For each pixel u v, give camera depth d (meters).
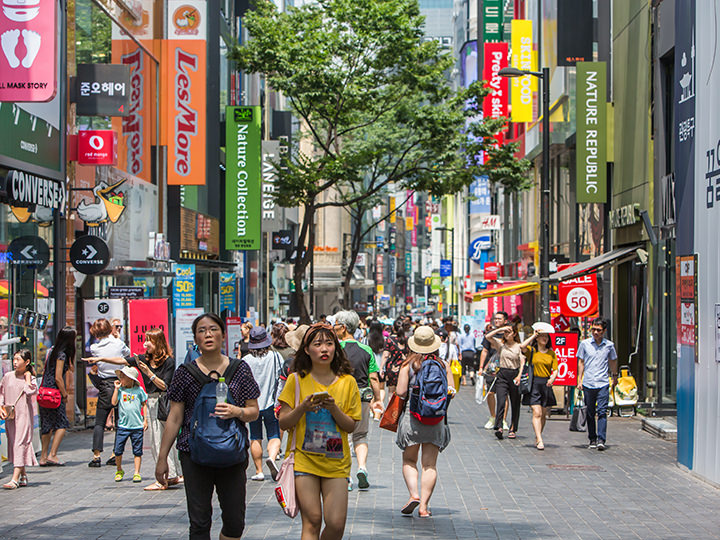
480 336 57.41
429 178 45.94
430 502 16.70
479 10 83.75
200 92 41.16
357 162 45.94
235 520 10.70
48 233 27.83
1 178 24.14
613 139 39.53
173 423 10.62
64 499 16.92
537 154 55.19
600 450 23.89
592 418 24.30
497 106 62.97
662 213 31.48
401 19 43.94
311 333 11.27
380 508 16.08
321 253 103.44
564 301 32.38
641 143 35.31
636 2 35.94
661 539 13.69
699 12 19.70
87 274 29.17
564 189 52.44
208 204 52.72
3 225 24.53
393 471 20.41
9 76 21.86
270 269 78.50
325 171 45.34
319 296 113.75
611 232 40.44
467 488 18.25
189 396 10.60
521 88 54.94
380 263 156.25
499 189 81.19
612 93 39.84
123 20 35.97
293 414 10.88
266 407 19.17
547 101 37.12
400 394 15.67
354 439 18.30
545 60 52.81
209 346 10.65
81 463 21.55
